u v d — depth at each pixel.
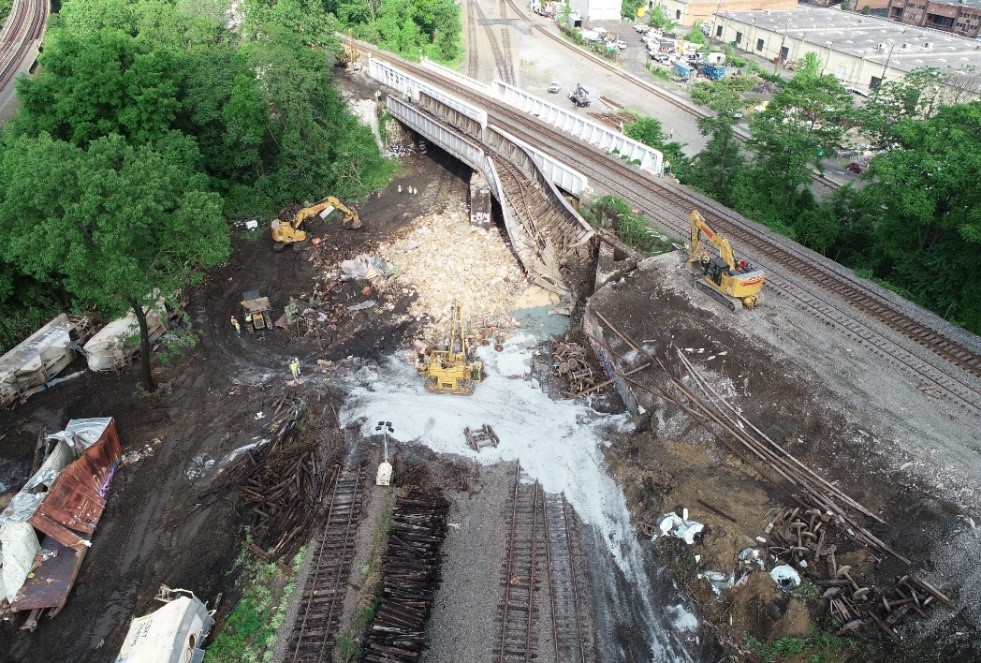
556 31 106.94
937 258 37.56
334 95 57.47
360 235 49.00
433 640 23.59
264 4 67.38
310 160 53.44
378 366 36.59
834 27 100.81
